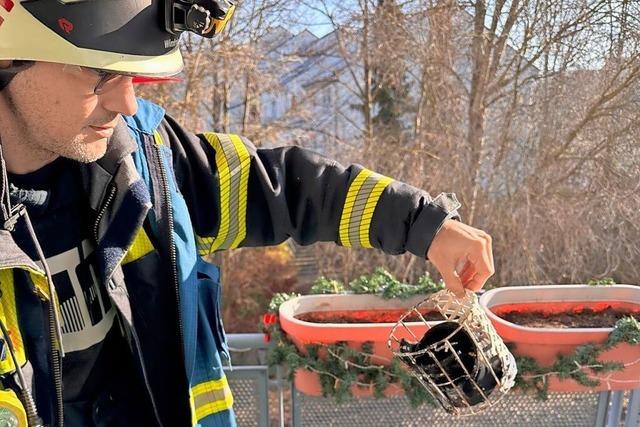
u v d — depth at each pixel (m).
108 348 0.94
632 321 1.32
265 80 5.16
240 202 0.99
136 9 0.70
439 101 4.16
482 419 1.46
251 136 5.36
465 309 0.99
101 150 0.78
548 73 3.28
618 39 2.74
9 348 0.77
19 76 0.71
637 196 2.56
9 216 0.76
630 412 1.46
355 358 1.36
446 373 1.00
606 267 2.78
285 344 1.44
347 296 1.54
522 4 3.35
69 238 0.87
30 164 0.81
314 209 1.01
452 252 0.94
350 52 5.05
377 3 4.47
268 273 5.43
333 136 5.14
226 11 0.77
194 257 0.92
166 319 0.90
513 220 3.48
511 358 1.07
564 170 3.22
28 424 0.78
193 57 4.64
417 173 4.23
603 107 2.81
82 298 0.89
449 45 3.96
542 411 1.45
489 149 3.84
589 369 1.34
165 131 0.97
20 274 0.83
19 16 0.68
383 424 1.47
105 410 0.94
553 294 1.57
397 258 4.29
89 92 0.72
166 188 0.90
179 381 0.92
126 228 0.85
